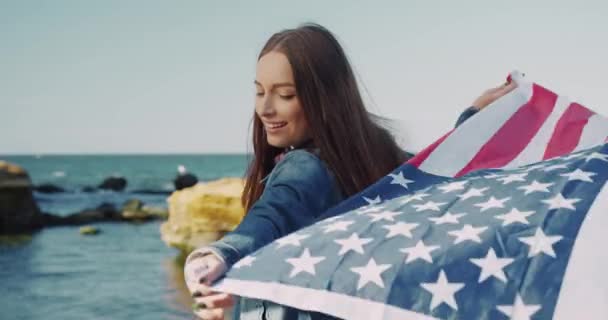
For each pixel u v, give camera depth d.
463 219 1.88
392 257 1.78
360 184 2.13
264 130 2.38
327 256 1.80
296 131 2.14
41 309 15.31
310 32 2.15
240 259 1.83
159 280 18.61
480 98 2.76
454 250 1.78
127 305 15.58
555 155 2.58
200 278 1.78
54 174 93.00
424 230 1.85
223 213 21.17
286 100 2.11
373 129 2.23
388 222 1.88
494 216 1.87
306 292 1.76
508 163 2.49
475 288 1.72
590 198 1.90
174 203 22.58
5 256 23.59
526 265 1.75
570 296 1.69
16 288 17.72
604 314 1.67
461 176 2.37
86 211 36.75
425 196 2.02
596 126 2.64
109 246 26.12
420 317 1.71
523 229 1.82
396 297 1.73
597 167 2.02
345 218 1.93
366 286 1.75
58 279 19.05
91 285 18.09
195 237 21.55
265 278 1.77
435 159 2.37
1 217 31.02
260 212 1.91
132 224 35.28
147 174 94.75
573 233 1.80
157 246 25.94
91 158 178.00
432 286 1.73
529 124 2.63
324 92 2.10
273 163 2.40
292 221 1.92
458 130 2.51
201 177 96.25
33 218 32.38
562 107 2.69
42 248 25.77
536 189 1.96
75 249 25.38
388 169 2.28
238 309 1.98
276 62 2.10
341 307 1.73
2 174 31.25
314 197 1.98
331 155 2.09
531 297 1.70
